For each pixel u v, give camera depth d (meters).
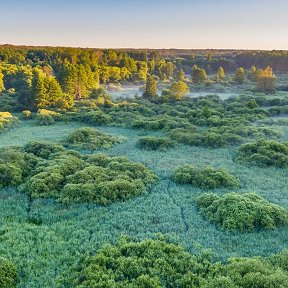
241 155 44.75
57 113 75.00
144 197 32.75
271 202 31.03
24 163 39.81
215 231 26.44
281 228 26.95
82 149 49.88
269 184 35.81
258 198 30.44
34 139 55.91
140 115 74.19
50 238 25.66
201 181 35.53
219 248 24.08
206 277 20.69
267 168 40.91
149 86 96.38
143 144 50.94
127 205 30.94
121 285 19.73
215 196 30.91
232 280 19.42
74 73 92.94
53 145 47.06
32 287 20.52
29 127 67.19
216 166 41.94
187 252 23.03
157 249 23.02
